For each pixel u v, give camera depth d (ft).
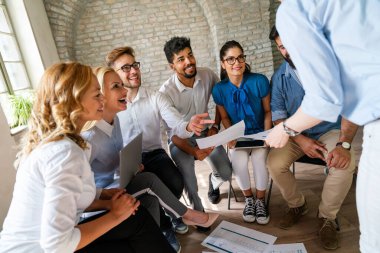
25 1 11.00
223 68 6.86
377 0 2.12
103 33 14.62
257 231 5.79
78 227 3.04
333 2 2.20
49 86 3.11
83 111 3.22
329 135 5.71
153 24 14.78
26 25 11.09
